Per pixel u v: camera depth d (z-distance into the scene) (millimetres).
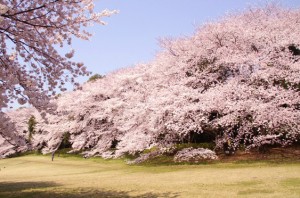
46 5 6484
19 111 37344
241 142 16375
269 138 13891
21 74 7082
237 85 14906
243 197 6070
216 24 17703
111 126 26047
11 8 6055
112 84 27406
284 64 14758
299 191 6309
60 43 7395
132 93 22375
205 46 17078
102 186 9219
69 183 10742
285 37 15734
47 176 14820
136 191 7824
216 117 15281
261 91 13812
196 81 16844
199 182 8555
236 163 12805
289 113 12594
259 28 17516
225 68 16953
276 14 18969
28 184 11227
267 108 13062
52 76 7371
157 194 7141
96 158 24359
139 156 19094
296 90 14906
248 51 16594
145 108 16922
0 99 6133
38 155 33438
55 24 6934
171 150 16938
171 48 18891
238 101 13680
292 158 12539
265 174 9117
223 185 7730
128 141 18203
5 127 6547
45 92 7074
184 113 14344
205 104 14445
